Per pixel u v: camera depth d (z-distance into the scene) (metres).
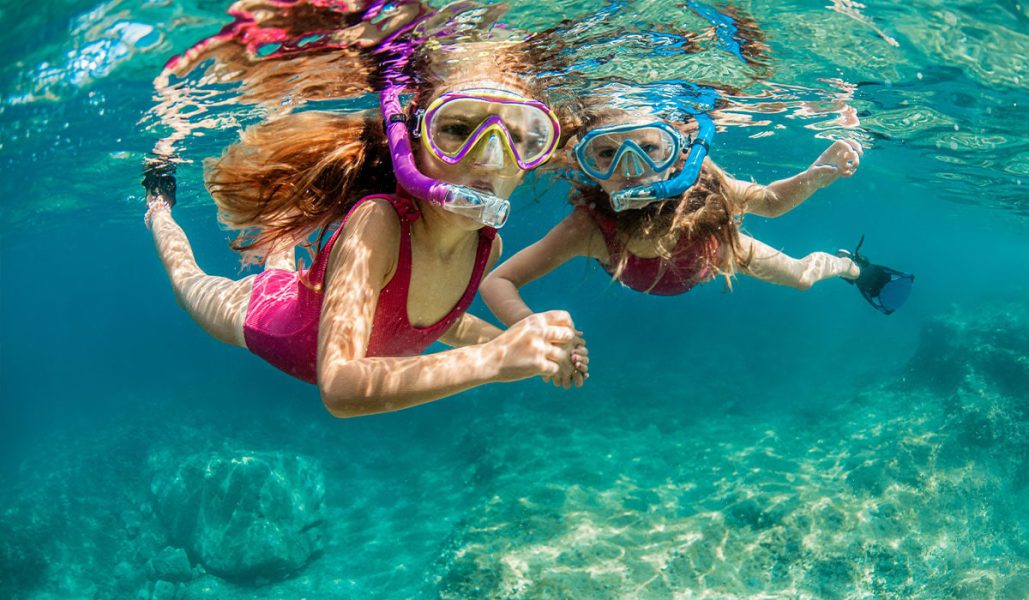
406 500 16.23
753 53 7.16
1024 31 6.35
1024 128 11.02
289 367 2.92
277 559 13.27
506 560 10.76
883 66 7.95
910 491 12.37
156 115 9.34
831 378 24.66
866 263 5.67
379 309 2.50
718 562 10.60
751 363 26.84
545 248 4.05
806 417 18.55
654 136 3.70
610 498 13.16
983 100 9.37
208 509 13.99
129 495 19.14
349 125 2.93
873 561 10.44
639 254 4.17
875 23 6.36
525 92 2.70
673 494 13.41
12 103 7.17
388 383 1.86
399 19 5.07
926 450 13.86
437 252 2.60
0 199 15.87
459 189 2.15
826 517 11.34
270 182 3.07
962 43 6.91
